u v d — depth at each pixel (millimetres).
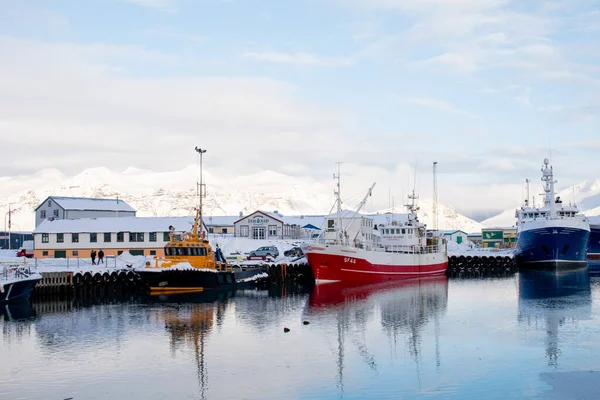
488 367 34438
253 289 70750
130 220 105500
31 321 48406
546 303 57344
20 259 83375
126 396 30031
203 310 53906
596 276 87875
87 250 101250
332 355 37406
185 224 104438
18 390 30969
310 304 57625
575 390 30422
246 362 35844
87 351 38531
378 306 56281
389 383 31750
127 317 50219
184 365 35281
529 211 110250
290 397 29766
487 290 69375
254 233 123938
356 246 80688
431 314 51562
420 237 90875
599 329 44062
